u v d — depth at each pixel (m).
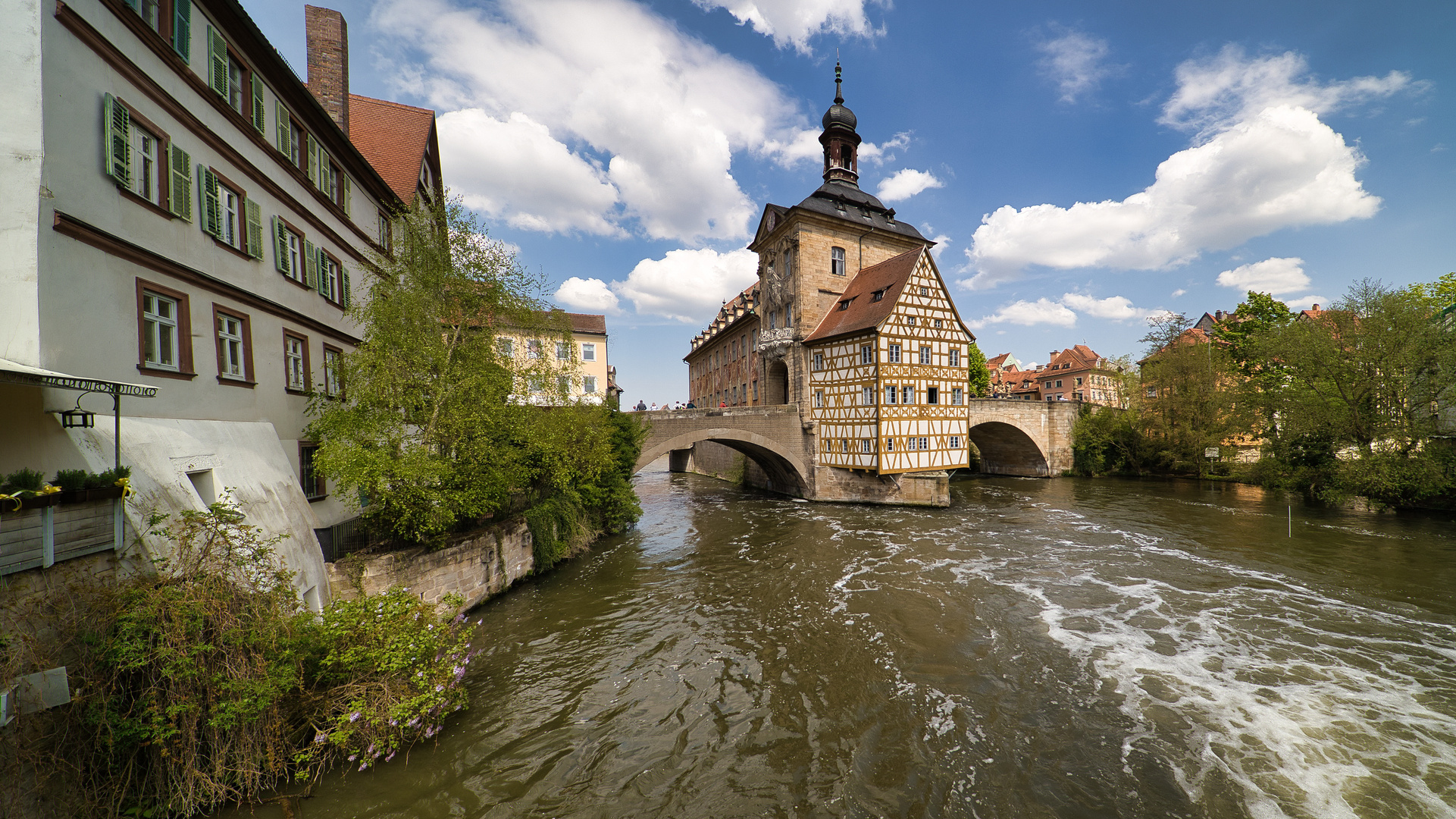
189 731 4.89
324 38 14.16
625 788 6.06
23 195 5.45
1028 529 20.22
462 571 11.37
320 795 5.64
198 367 7.95
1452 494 20.17
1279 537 17.95
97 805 4.38
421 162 17.73
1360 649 9.60
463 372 11.25
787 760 6.61
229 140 9.01
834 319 29.05
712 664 9.25
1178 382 33.88
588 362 36.78
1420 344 20.11
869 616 11.47
